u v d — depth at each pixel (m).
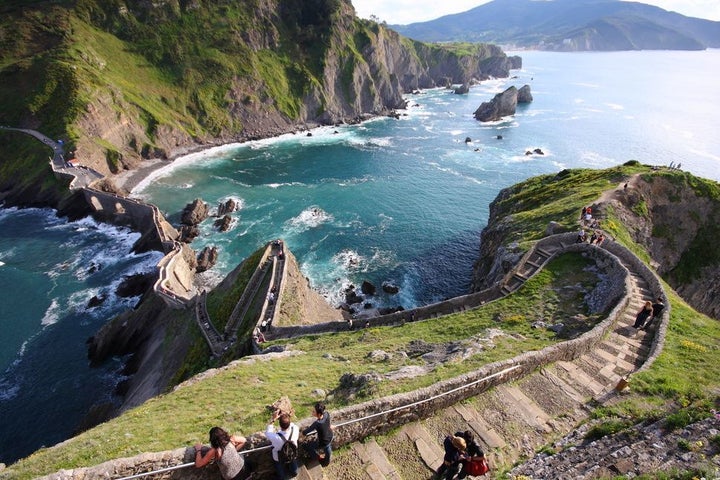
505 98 154.88
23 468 12.72
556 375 17.73
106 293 58.47
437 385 14.77
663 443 12.27
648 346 21.61
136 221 75.94
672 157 106.56
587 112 164.75
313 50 156.62
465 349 19.92
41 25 113.75
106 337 47.69
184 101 123.19
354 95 160.62
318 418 11.43
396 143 126.88
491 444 13.58
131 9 131.12
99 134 95.62
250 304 40.62
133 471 9.96
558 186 61.50
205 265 64.88
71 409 41.31
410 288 60.41
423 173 102.56
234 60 136.88
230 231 74.81
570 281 31.20
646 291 28.17
